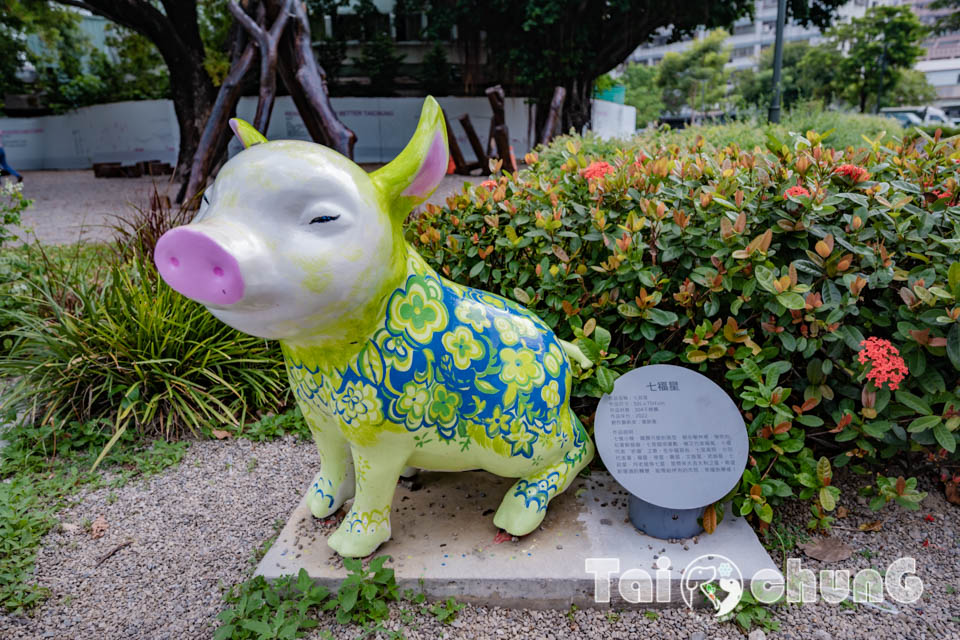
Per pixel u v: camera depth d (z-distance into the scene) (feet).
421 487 7.97
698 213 7.88
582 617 6.39
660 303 8.17
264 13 25.14
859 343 6.94
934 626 6.19
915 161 8.76
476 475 8.25
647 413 6.98
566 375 6.92
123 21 40.32
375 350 5.61
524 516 6.76
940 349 6.82
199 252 4.48
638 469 6.77
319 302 4.99
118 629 6.39
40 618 6.55
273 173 4.81
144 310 10.58
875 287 7.27
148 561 7.46
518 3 41.14
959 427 6.79
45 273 12.96
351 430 5.94
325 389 5.90
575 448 7.23
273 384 10.98
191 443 10.25
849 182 7.75
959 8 106.01
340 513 7.42
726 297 7.63
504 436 6.36
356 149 57.62
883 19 97.71
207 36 57.57
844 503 8.00
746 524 7.16
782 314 7.13
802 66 110.11
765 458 7.16
